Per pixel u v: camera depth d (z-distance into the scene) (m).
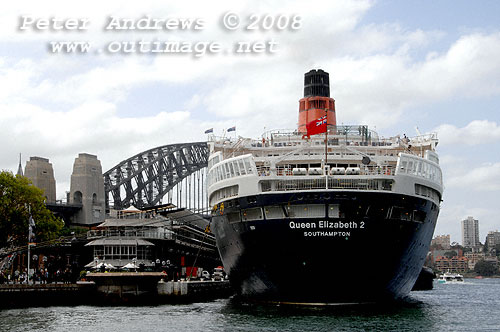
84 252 122.38
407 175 73.88
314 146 80.94
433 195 81.25
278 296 77.75
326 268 72.00
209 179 89.00
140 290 96.81
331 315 70.62
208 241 159.50
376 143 89.06
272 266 74.75
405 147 86.50
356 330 61.06
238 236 78.25
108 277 95.31
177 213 139.75
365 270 72.44
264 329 61.84
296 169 74.00
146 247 111.94
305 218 71.44
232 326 64.31
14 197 120.25
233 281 89.25
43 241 123.88
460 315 80.62
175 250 127.56
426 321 70.50
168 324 67.44
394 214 73.75
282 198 72.25
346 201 70.94
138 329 64.00
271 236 73.44
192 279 127.44
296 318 68.56
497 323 72.25
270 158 79.44
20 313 79.94
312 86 100.00
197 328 63.97
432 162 80.12
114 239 111.56
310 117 98.38
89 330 63.56
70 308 87.19
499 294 155.88
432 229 84.25
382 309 78.25
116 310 83.44
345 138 88.56
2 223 118.06
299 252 72.12
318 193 71.12
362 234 71.19
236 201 76.94
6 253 117.25
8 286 89.75
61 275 119.12
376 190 71.50
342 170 73.25
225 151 93.44
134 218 124.81
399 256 74.94
